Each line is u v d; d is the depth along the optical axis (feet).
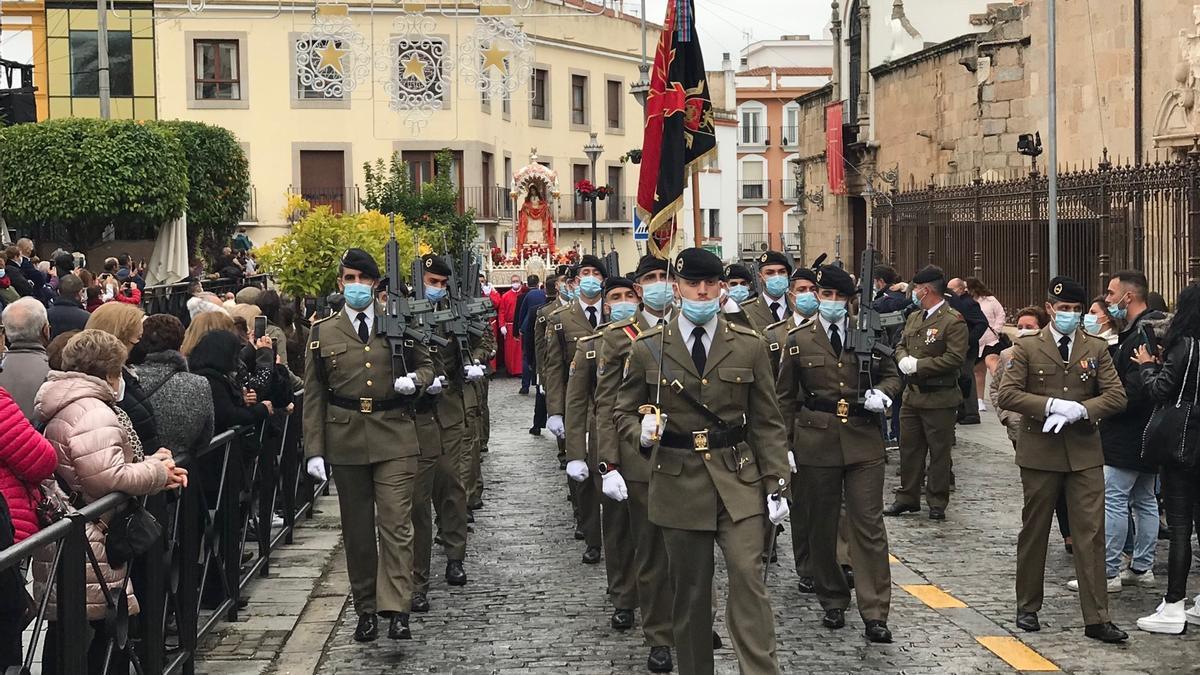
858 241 135.85
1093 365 28.50
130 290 57.67
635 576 28.89
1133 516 34.17
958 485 47.75
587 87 165.07
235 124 135.74
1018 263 70.74
